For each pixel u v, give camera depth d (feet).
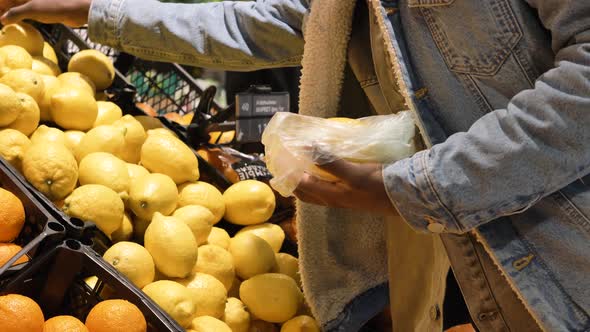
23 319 3.31
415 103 3.91
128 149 5.34
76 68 6.08
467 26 3.60
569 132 3.14
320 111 4.95
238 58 5.61
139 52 5.76
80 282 3.90
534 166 3.26
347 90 5.05
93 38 5.74
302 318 4.85
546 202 3.62
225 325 4.38
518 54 3.52
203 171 5.91
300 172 3.89
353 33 4.64
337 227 5.16
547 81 3.21
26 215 4.15
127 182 4.84
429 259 4.63
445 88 3.82
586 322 3.68
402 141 3.94
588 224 3.55
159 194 4.82
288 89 8.70
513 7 3.47
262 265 5.08
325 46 4.63
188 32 5.58
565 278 3.68
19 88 5.13
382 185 3.63
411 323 4.92
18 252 3.75
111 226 4.49
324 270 5.23
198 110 6.36
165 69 7.59
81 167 4.75
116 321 3.58
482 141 3.34
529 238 3.72
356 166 3.69
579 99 3.09
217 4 5.72
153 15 5.58
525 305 3.78
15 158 4.64
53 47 6.70
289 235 5.91
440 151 3.47
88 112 5.31
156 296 4.13
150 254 4.43
